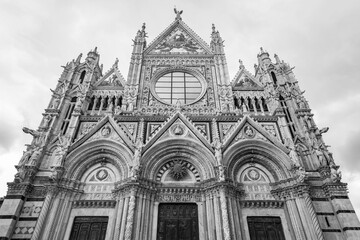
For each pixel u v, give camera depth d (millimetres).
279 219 21875
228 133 26391
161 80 34094
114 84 33250
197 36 39312
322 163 23766
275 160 24922
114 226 20625
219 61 35312
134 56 35594
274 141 25672
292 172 23391
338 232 20312
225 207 20562
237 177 24422
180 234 20938
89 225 21312
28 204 21375
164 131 26188
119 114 28328
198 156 24875
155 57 36156
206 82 33125
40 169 23609
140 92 31859
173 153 25188
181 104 31047
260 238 20828
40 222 19781
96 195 22969
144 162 23828
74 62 34125
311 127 27219
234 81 34031
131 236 19141
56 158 23953
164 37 39625
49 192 21422
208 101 31172
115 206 22062
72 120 27281
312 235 19703
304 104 29625
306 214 20734
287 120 28688
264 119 28156
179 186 23234
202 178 23641
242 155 25453
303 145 26250
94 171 24703
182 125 26828
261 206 22438
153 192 22484
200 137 25641
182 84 33750
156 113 29344
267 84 32031
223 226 19734
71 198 22266
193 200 22578
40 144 24984
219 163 23078
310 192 22422
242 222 21359
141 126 26969
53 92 30297
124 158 24500
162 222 21531
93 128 26359
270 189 23625
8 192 21266
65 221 21062
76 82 32188
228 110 29578
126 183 21859
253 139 25906
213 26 41406
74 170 23906
